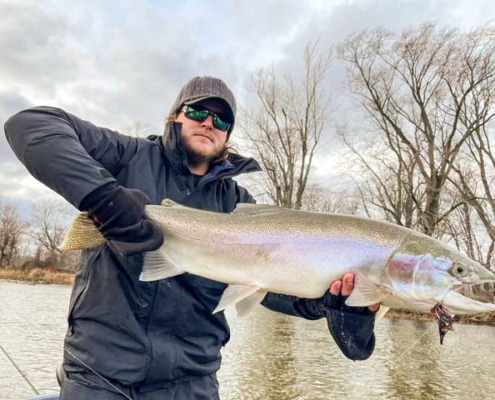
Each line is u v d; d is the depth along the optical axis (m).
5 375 3.31
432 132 9.85
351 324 1.10
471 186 9.63
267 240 1.11
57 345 4.38
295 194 13.37
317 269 1.11
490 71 9.18
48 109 0.92
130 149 1.06
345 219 1.16
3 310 6.75
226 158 1.19
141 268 0.94
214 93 1.10
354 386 3.57
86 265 0.97
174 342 0.97
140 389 0.92
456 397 3.39
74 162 0.84
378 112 10.59
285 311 1.23
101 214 0.86
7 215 25.11
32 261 21.27
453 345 5.41
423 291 1.12
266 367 4.01
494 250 8.81
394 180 11.52
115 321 0.92
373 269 1.12
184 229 1.05
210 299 1.05
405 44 9.83
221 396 3.20
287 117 12.52
